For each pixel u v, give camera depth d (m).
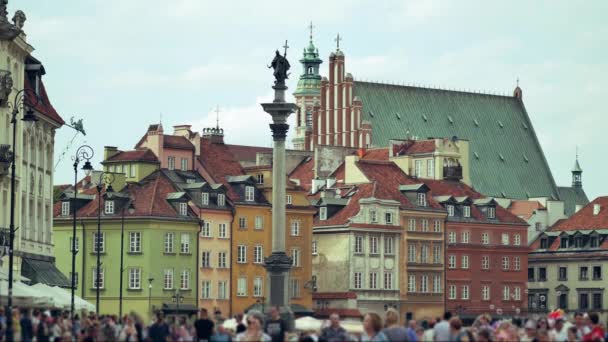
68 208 198.12
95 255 196.25
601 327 82.44
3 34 135.75
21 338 88.06
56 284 154.25
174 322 92.19
